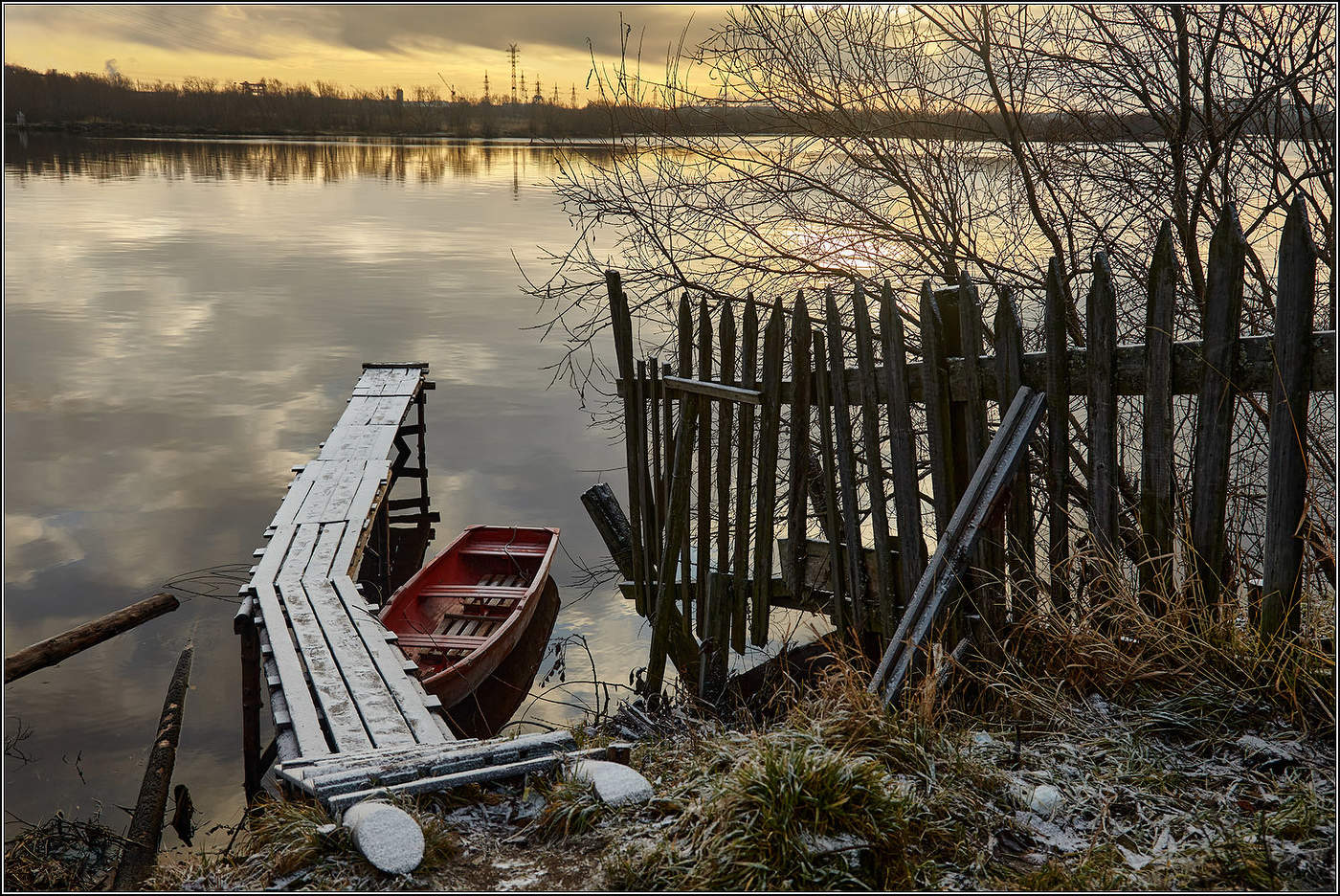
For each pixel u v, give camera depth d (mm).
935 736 3520
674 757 3744
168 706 6930
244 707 6492
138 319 22422
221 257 30812
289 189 54969
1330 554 3684
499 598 9180
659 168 6840
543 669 8250
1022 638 4211
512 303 24688
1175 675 3768
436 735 4918
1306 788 3008
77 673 7785
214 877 3025
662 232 7055
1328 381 3502
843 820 2836
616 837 3027
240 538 10945
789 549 5617
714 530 7242
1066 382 4266
